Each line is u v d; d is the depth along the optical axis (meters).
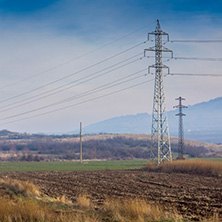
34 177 101.12
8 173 119.75
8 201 40.94
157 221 32.34
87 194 59.62
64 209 40.38
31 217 33.09
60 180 90.19
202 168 107.75
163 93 120.69
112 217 34.56
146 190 65.94
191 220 35.72
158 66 118.44
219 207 45.34
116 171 124.62
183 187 71.12
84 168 149.75
